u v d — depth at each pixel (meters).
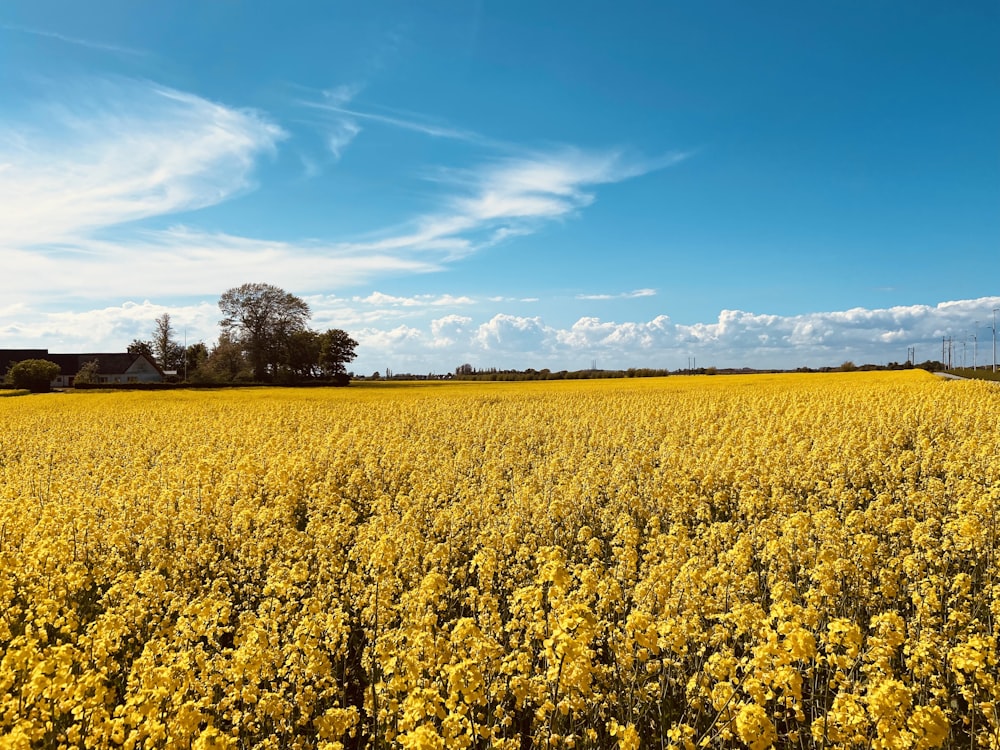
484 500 12.75
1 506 11.80
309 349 89.81
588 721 6.25
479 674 5.54
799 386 43.78
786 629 5.77
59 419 32.84
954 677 6.74
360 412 33.25
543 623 6.58
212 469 17.31
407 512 11.67
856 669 6.54
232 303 87.00
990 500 10.78
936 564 9.10
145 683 5.59
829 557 8.40
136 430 27.48
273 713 5.80
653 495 13.42
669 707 6.58
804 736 6.05
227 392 59.66
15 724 5.34
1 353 106.44
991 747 5.44
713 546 10.11
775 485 13.66
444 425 26.75
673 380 61.94
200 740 4.89
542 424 26.03
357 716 5.95
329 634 7.21
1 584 8.04
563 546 11.09
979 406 22.88
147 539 10.91
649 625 6.39
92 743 5.32
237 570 10.19
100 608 9.10
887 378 48.59
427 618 6.89
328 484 15.30
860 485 14.46
